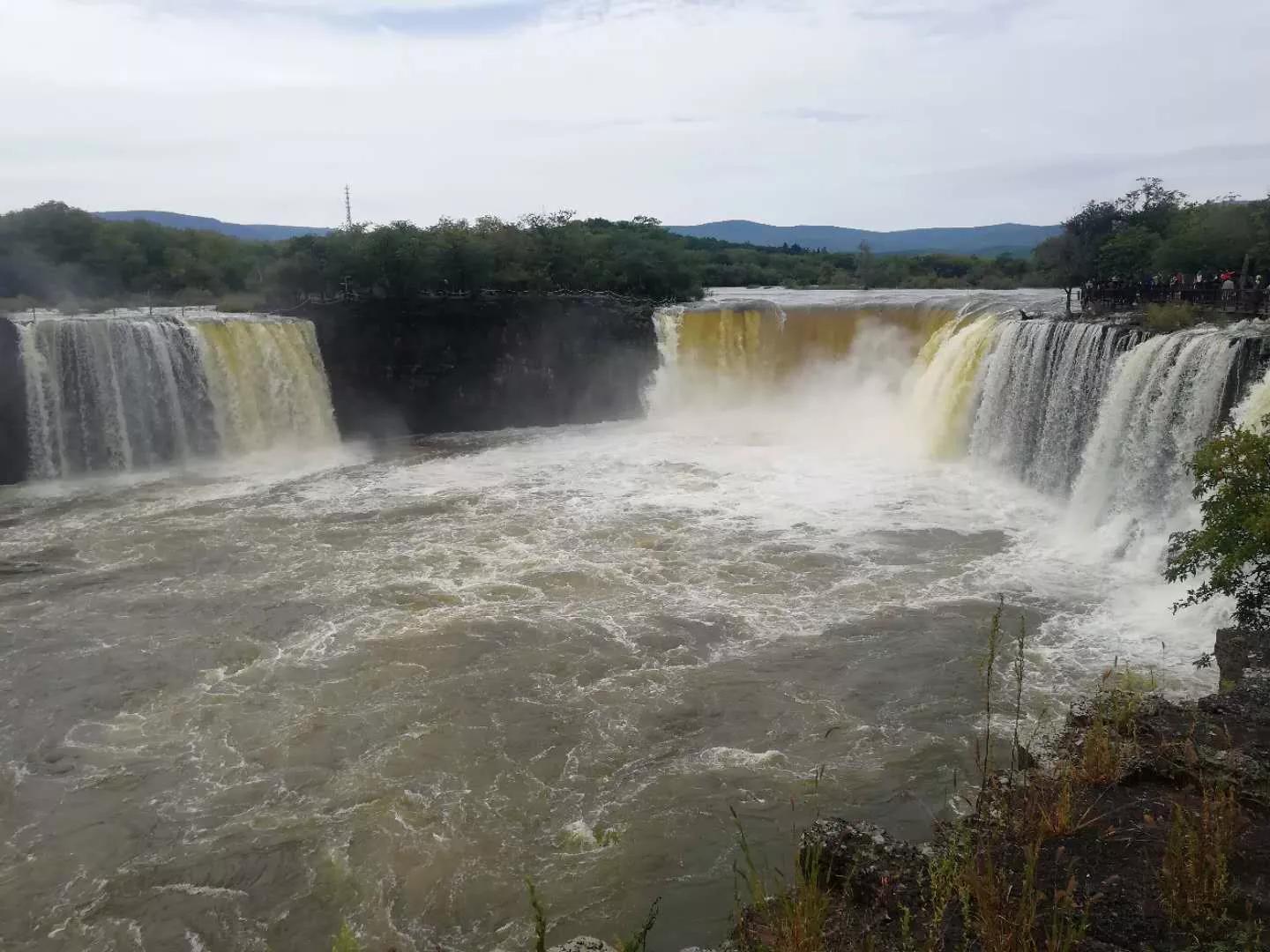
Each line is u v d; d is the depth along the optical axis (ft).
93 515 107.86
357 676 67.05
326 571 88.07
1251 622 52.34
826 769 53.67
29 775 56.13
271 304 165.37
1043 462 102.68
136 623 77.05
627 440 147.23
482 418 162.50
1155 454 80.74
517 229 195.00
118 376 127.54
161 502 113.09
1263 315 91.81
